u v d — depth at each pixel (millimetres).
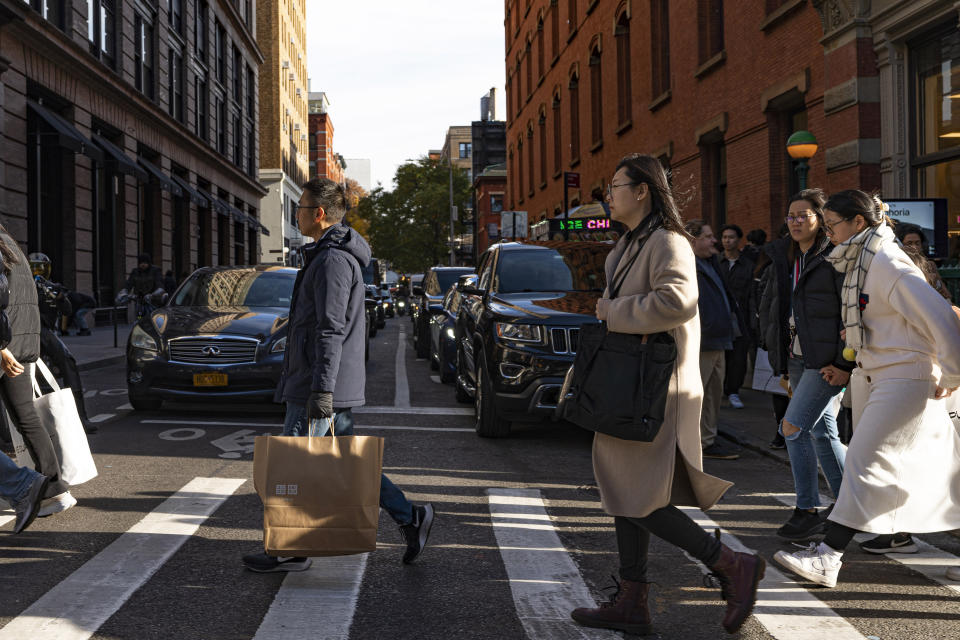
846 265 4316
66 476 5246
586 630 3561
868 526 4066
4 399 5125
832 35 11656
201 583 4055
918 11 9992
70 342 18344
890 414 4094
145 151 28953
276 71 62906
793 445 4930
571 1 29312
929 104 10516
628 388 3357
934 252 9023
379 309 29344
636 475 3457
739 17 15359
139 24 27938
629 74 23625
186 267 34156
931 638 3506
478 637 3465
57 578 4086
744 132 15219
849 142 11430
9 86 18172
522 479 6523
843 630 3590
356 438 3998
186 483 6129
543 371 7688
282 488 3961
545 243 9875
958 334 3877
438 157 83188
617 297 3525
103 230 24828
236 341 8953
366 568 4348
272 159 62906
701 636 3529
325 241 4227
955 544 4953
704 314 7320
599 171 26062
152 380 9000
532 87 38188
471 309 9992
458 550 4688
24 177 18828
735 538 5016
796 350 5109
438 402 10812
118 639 3379
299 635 3441
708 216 17516
